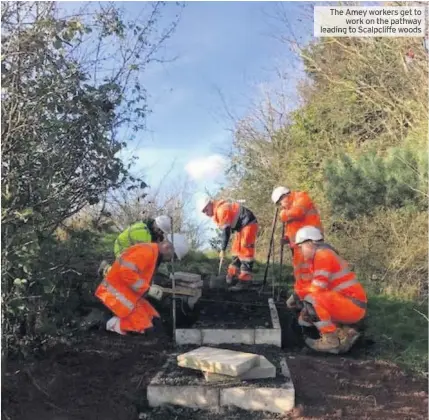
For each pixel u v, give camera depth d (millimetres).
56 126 4633
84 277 6473
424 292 8492
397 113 12703
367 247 9625
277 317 6512
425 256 8797
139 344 5801
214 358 4770
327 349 5855
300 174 13922
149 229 7184
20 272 4508
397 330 6711
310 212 7902
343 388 4941
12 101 4332
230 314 6789
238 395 4551
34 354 5223
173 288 6066
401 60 12867
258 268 10430
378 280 9117
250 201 14688
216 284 8492
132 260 5836
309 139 14359
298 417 4395
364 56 13734
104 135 5191
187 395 4598
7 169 4395
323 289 5941
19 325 4867
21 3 4203
